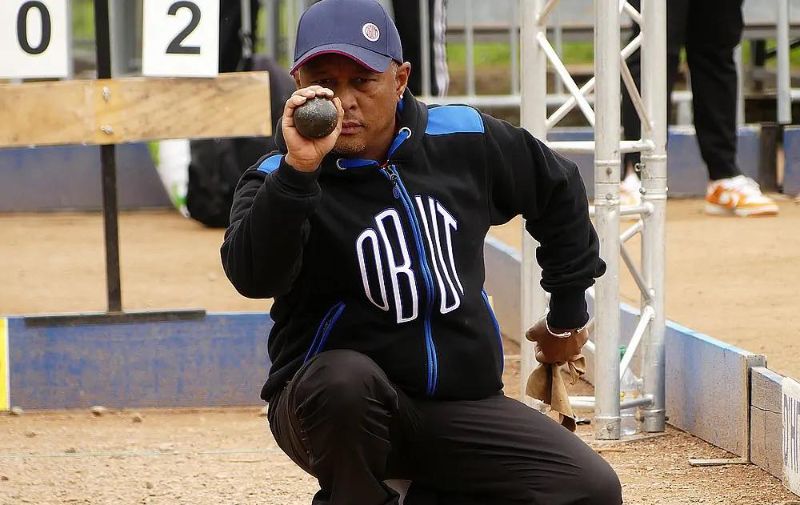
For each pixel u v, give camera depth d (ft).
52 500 47.62
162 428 60.34
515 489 32.04
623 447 53.93
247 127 65.00
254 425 60.70
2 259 100.73
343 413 29.81
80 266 97.35
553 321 34.99
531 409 33.14
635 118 93.50
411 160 31.76
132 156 123.85
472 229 32.35
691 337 54.95
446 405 32.30
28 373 63.87
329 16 30.32
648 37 55.42
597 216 54.08
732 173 103.81
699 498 45.32
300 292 32.07
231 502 46.91
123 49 134.00
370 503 30.71
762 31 126.41
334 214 31.12
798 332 66.85
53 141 63.87
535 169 33.24
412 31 111.34
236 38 102.06
